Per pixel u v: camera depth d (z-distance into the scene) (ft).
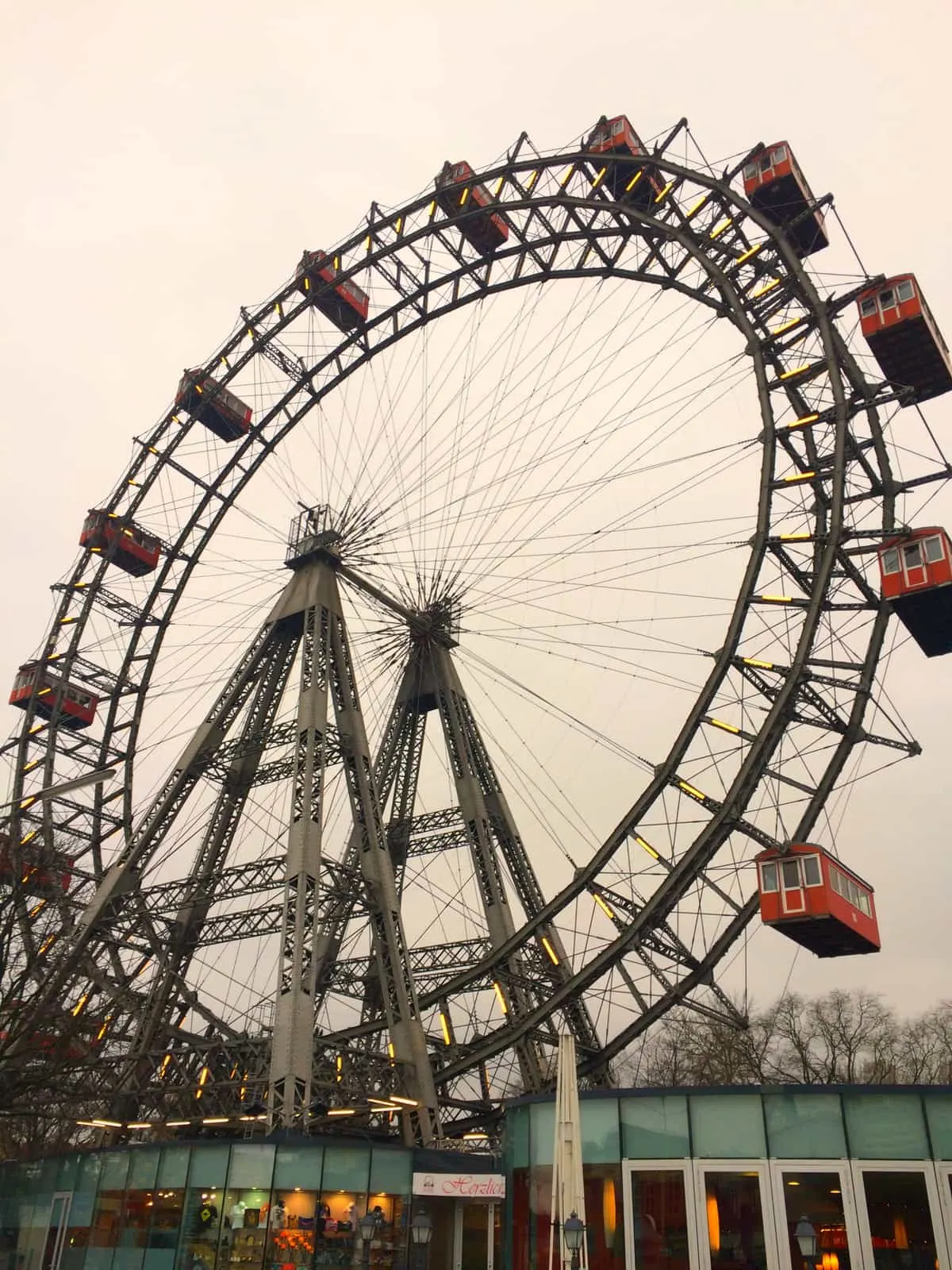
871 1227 91.71
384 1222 115.96
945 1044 306.55
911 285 151.02
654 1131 102.27
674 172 172.24
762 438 152.35
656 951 138.82
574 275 183.21
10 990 135.85
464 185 190.39
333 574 183.83
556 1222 89.10
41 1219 133.39
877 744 137.08
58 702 200.34
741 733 141.59
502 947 149.38
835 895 122.31
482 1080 155.12
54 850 169.99
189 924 160.76
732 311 160.56
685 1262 95.86
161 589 207.31
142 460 213.05
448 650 191.31
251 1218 112.06
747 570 147.43
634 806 143.95
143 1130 150.51
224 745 170.09
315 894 142.00
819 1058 297.33
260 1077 135.54
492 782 180.75
